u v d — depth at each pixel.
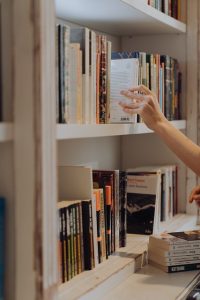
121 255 1.56
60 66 1.19
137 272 1.54
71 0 1.47
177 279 1.48
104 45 1.45
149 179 1.84
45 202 0.93
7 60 0.94
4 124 0.91
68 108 1.23
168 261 1.53
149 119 1.63
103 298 1.30
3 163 0.95
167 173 2.06
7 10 0.94
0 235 0.94
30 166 0.92
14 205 0.95
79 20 1.80
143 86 1.60
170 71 2.04
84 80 1.33
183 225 2.00
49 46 0.93
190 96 2.19
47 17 0.92
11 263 0.96
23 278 0.94
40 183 0.92
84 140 1.91
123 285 1.41
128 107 1.55
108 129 1.42
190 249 1.56
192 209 2.21
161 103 1.95
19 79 0.93
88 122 1.36
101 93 1.44
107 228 1.52
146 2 1.74
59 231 1.25
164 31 2.11
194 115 2.18
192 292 1.34
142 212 1.84
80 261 1.36
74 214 1.32
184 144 1.62
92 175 1.50
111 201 1.55
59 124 1.15
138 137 2.25
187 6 2.16
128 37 2.25
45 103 0.92
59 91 1.19
